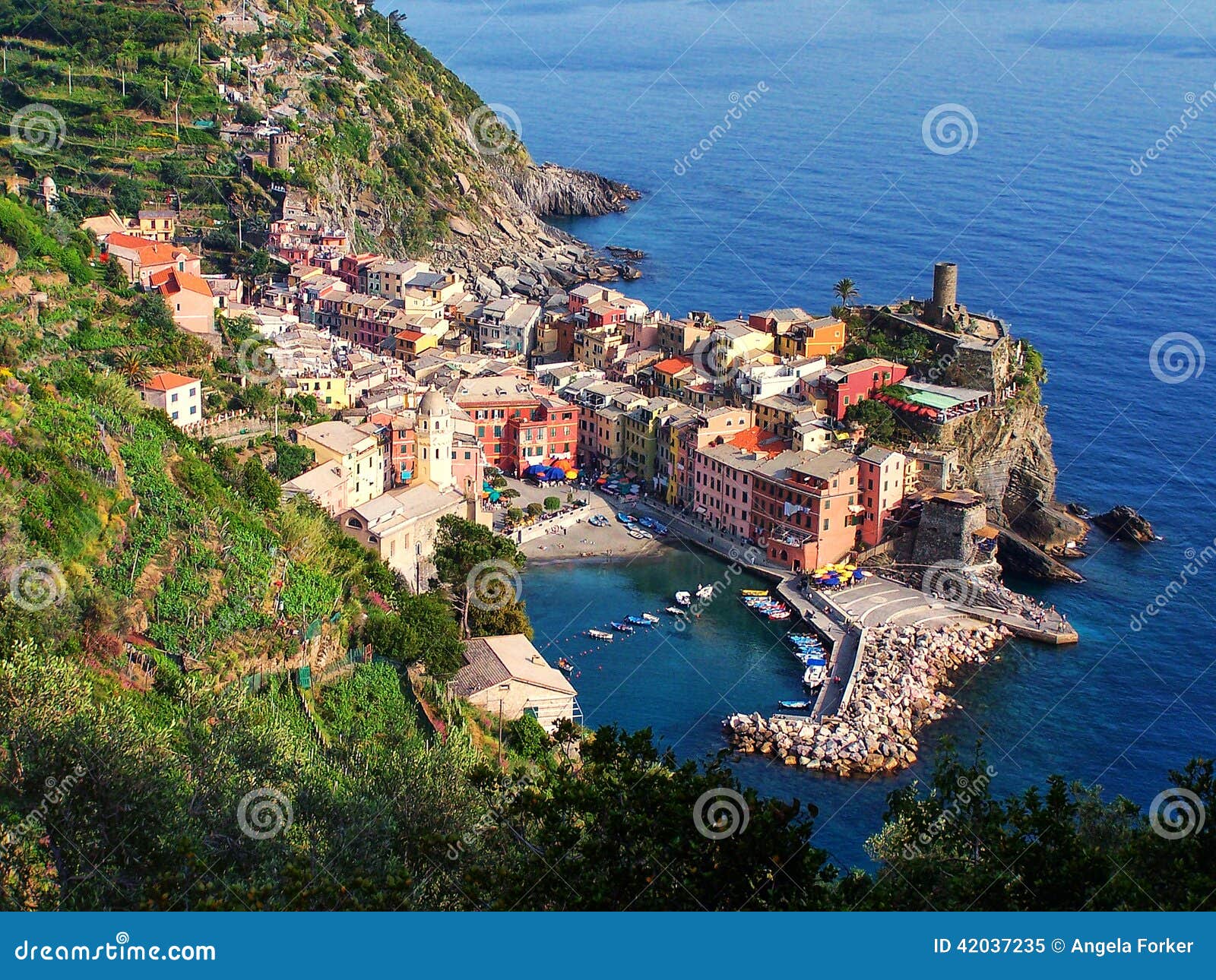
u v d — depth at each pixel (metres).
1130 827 134.50
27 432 189.50
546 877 113.19
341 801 133.62
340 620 199.38
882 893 110.94
